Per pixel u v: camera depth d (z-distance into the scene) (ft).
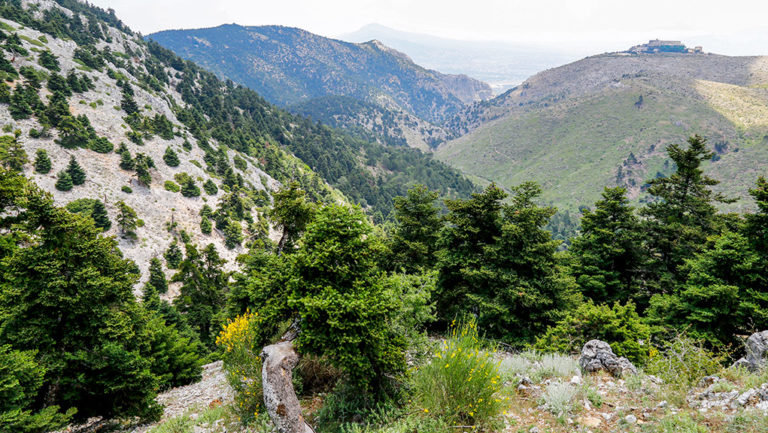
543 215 63.16
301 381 27.40
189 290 122.52
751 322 54.75
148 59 627.87
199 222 292.40
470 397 18.29
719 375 21.43
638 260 80.94
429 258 72.43
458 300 67.46
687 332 54.95
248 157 494.18
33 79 334.44
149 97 439.63
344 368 21.68
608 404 19.71
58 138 286.25
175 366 58.95
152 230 260.01
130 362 37.76
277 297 26.16
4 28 391.04
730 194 636.48
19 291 35.99
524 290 57.52
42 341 35.96
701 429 15.10
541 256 60.85
